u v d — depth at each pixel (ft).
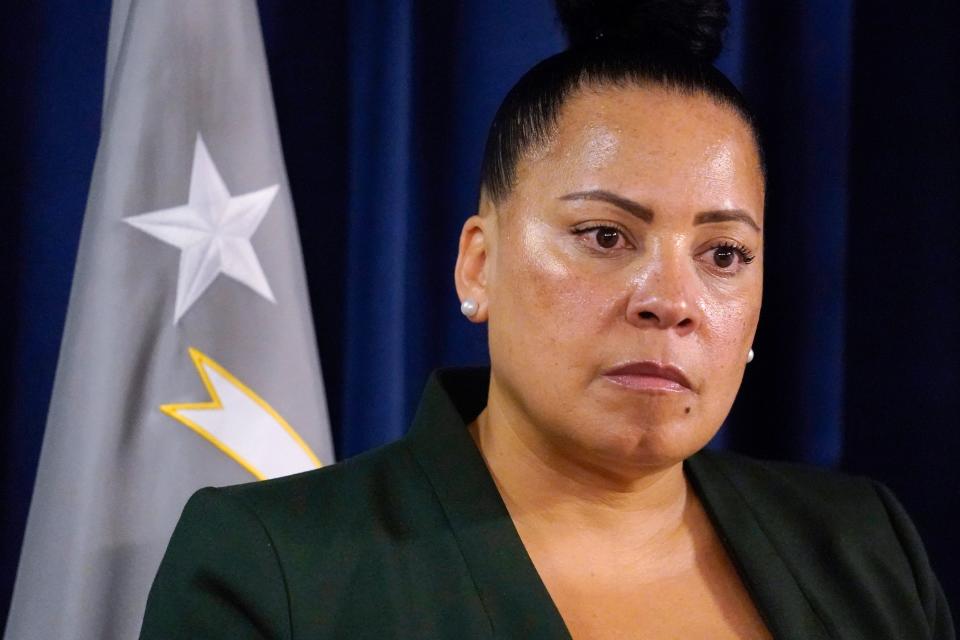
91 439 6.79
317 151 8.55
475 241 5.63
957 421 8.73
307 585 4.88
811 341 8.54
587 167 5.03
